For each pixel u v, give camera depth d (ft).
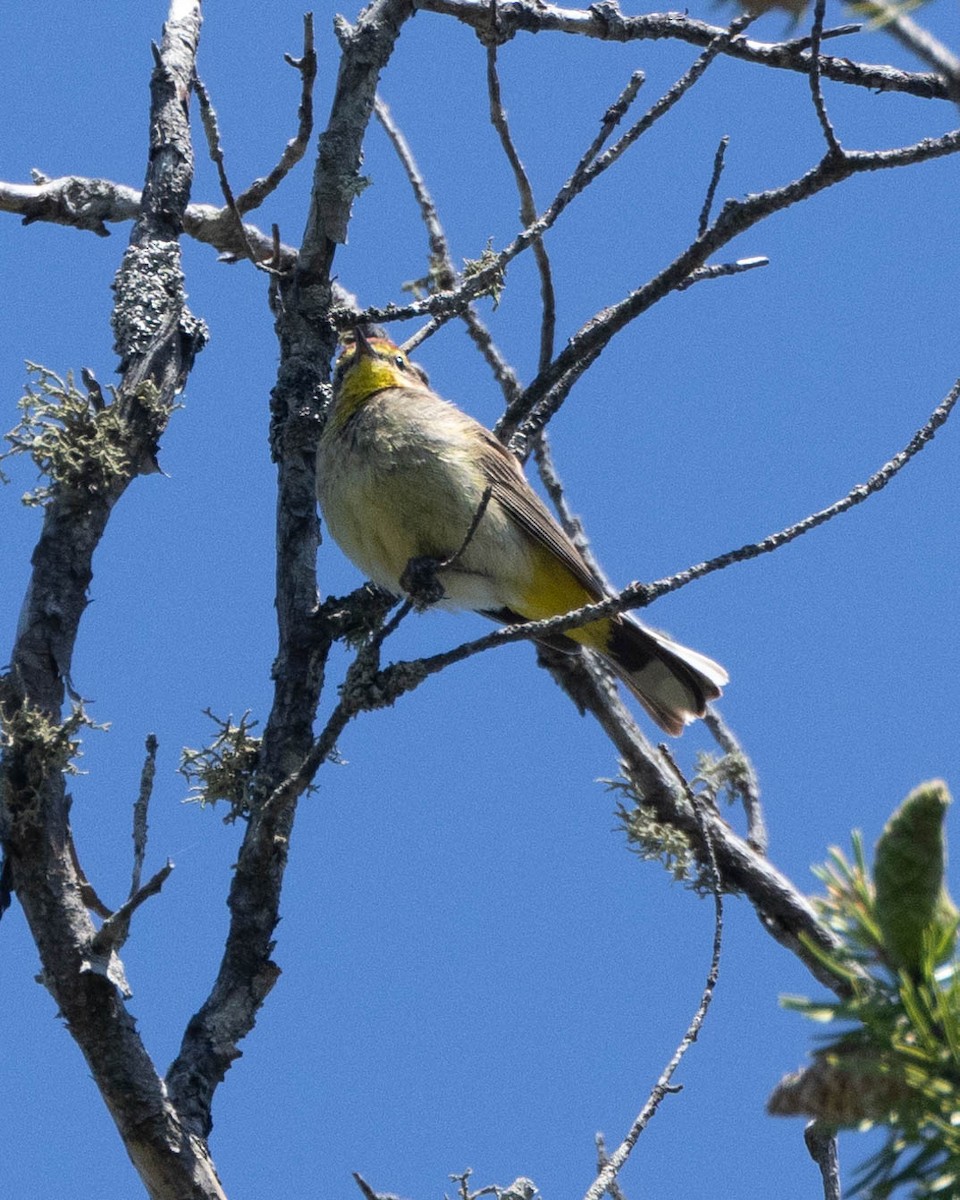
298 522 37.37
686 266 31.48
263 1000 30.45
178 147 37.73
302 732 33.55
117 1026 27.58
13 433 32.22
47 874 28.02
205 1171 27.32
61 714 29.94
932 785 12.73
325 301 38.81
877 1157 12.39
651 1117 24.25
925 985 12.53
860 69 40.65
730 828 35.60
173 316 35.50
